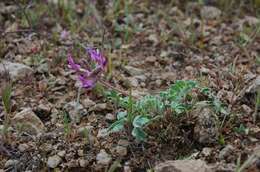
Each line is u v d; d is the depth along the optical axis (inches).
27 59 169.2
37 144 136.5
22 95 154.6
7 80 159.2
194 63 165.0
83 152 132.8
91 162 130.6
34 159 133.0
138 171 127.3
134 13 193.0
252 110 137.0
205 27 183.8
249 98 140.3
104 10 193.2
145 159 129.0
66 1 195.2
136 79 157.8
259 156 120.3
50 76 161.3
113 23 184.1
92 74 129.6
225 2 194.4
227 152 124.8
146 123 131.4
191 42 174.9
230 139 130.0
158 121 133.6
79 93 142.8
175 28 181.9
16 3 183.2
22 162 133.0
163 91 144.8
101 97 151.1
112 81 156.9
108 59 160.9
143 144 131.3
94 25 184.5
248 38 170.9
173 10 192.9
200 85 144.8
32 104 150.9
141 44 177.2
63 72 162.6
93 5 188.2
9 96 146.6
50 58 169.2
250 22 182.9
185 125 133.7
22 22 184.9
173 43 175.6
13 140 138.7
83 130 137.1
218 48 171.8
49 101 152.1
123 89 153.9
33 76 161.9
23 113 142.7
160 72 162.6
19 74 160.9
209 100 138.3
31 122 141.7
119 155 130.3
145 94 146.9
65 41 176.6
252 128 132.0
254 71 157.8
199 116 132.0
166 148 131.0
